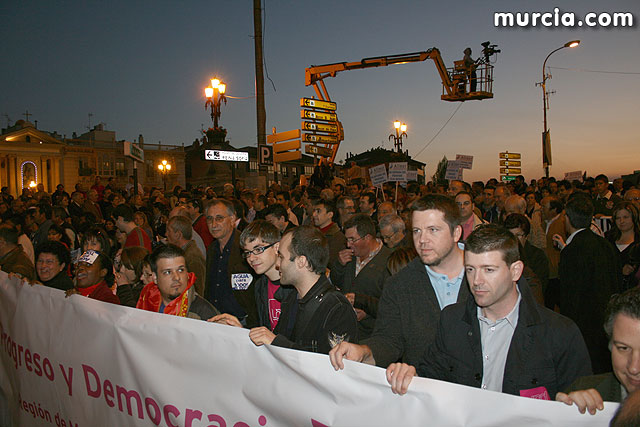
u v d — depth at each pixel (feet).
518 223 16.52
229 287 16.06
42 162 139.33
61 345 10.78
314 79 74.08
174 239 16.39
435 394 6.47
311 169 169.78
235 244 16.21
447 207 9.29
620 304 6.19
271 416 7.90
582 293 15.29
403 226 15.12
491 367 7.82
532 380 7.45
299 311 9.89
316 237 9.82
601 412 5.76
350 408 7.11
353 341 9.41
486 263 7.31
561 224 22.44
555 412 5.93
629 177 57.57
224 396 8.42
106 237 21.88
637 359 5.95
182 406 8.82
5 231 17.71
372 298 13.74
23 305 11.82
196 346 8.72
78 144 149.69
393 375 6.70
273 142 55.06
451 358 8.07
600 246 15.37
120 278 14.92
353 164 59.36
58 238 23.80
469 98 72.64
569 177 52.01
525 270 12.08
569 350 7.46
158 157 160.97
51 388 11.11
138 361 9.37
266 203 34.73
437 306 9.58
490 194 32.86
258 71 53.36
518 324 7.61
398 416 6.72
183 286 11.47
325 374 7.33
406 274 10.03
